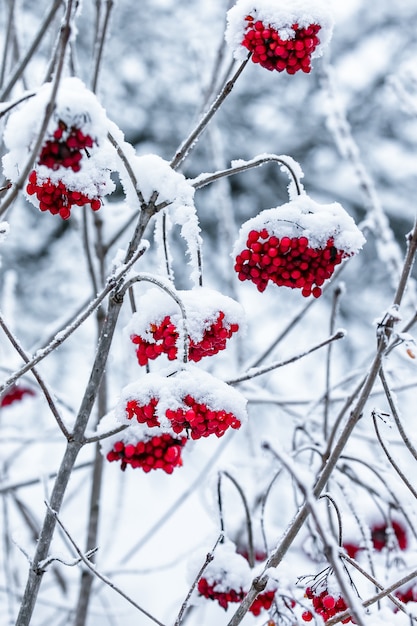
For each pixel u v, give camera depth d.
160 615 4.72
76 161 1.62
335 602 1.85
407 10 9.75
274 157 1.97
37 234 8.80
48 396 1.92
